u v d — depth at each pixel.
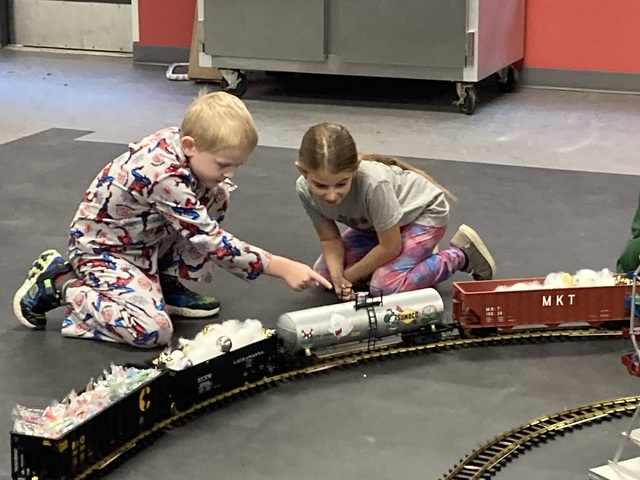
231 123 2.06
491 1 4.71
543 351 2.11
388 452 1.69
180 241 2.27
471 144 4.10
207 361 1.85
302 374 1.99
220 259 2.08
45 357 2.08
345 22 4.74
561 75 5.29
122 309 2.13
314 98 5.14
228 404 1.87
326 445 1.72
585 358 2.07
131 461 1.66
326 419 1.81
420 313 2.13
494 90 5.30
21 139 4.16
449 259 2.40
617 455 1.50
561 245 2.79
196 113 2.07
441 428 1.78
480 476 1.61
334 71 4.87
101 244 2.19
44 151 3.95
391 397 1.90
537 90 5.30
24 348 2.13
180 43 6.13
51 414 1.61
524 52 5.33
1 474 1.60
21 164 3.74
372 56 4.73
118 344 2.15
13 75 5.74
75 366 2.04
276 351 1.98
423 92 5.25
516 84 5.34
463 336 2.16
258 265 2.09
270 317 2.30
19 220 3.03
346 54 4.78
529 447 1.70
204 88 5.35
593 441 1.72
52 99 5.06
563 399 1.89
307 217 3.07
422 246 2.37
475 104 4.71
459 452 1.69
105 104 4.95
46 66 6.06
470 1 4.53
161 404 1.78
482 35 4.64
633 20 5.09
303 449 1.71
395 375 2.00
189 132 2.08
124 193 2.13
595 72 5.23
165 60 6.17
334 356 2.06
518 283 2.24
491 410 1.85
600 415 1.81
